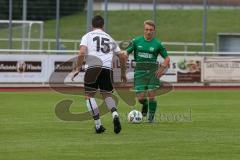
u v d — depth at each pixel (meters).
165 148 35.06
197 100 73.12
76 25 146.62
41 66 92.25
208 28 163.50
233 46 123.00
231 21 170.62
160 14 166.38
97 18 41.34
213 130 43.72
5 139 38.50
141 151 33.94
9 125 45.97
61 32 142.75
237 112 58.19
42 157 31.84
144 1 183.25
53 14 140.38
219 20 171.00
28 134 40.91
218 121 49.84
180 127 45.28
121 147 35.31
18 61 91.44
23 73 91.75
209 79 99.31
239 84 100.25
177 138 39.25
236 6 191.38
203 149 34.84
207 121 49.72
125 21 159.38
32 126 45.34
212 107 63.59
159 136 40.09
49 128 44.16
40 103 66.31
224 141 38.09
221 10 179.88
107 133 41.34
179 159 31.59
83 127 44.72
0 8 133.50
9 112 56.09
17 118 50.97
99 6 177.25
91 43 40.66
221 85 99.75
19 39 110.56
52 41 125.31
